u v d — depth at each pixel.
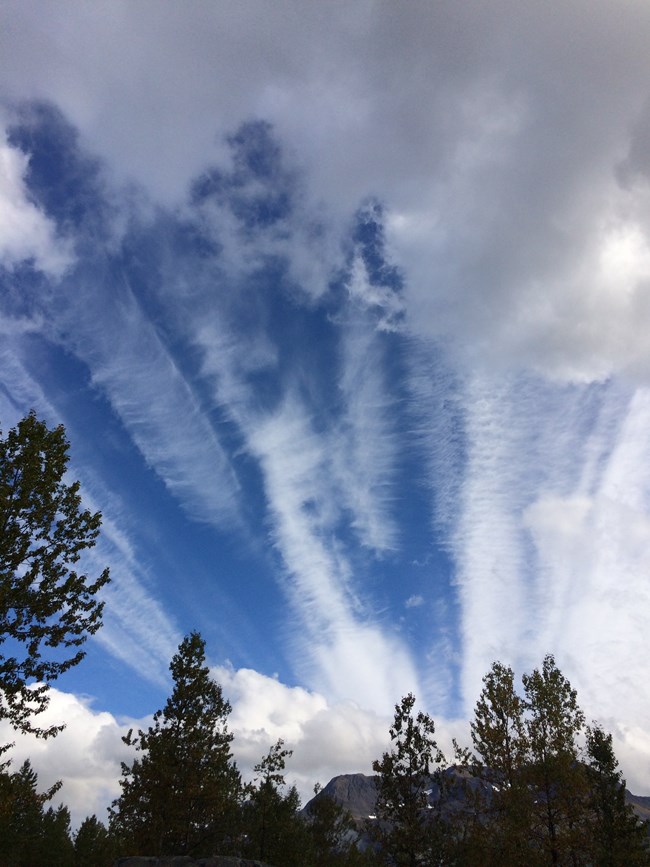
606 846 24.39
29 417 17.00
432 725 25.97
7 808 14.52
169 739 28.17
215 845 28.66
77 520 16.56
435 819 23.19
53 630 15.22
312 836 32.25
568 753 22.62
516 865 20.16
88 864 42.59
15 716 14.35
